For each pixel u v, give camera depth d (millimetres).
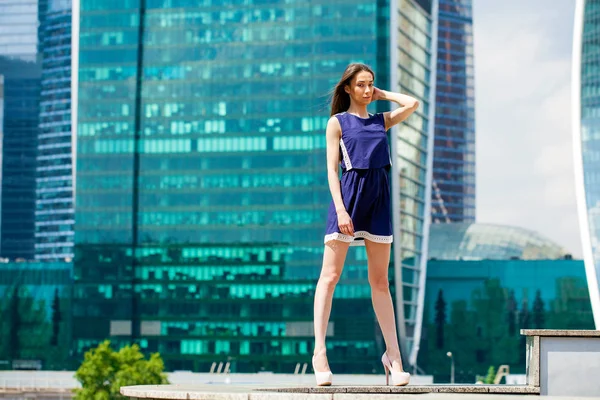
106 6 195875
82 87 194625
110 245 191875
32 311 196125
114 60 194500
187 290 189875
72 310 192750
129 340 190250
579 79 123000
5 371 189875
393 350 15203
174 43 194625
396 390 14516
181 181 192000
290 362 185625
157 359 127500
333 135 15141
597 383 15414
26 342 195500
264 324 187375
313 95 190500
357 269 183125
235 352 187500
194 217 191375
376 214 14984
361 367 182375
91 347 191625
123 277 191125
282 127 191000
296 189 189375
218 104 192625
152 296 190500
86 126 194250
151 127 193625
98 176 193250
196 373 181750
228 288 189000
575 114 121875
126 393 13922
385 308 15258
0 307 196625
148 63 194250
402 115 15406
